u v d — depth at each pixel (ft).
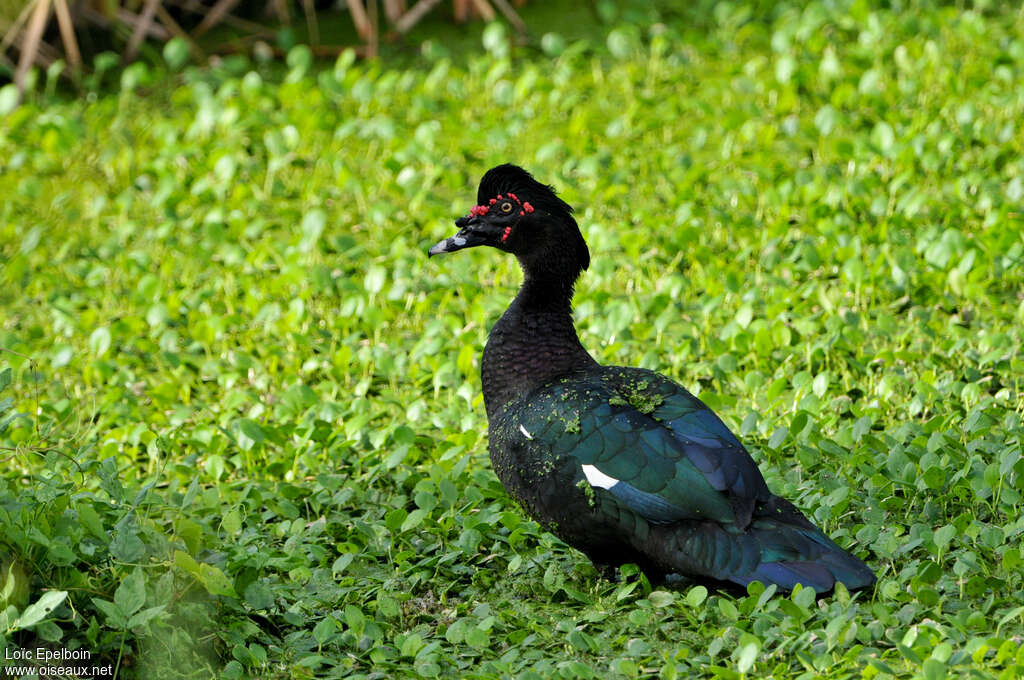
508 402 28.43
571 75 65.00
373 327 42.73
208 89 64.44
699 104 56.18
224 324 42.32
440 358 39.68
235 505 31.22
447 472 32.22
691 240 45.03
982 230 44.98
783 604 24.25
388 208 50.24
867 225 45.57
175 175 55.67
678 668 23.99
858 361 36.94
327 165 56.75
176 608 25.27
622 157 54.80
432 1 71.31
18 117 62.23
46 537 24.67
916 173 50.31
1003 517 29.01
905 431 31.71
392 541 29.71
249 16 75.05
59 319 44.14
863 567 24.93
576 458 26.27
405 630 26.84
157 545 26.05
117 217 54.80
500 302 42.73
